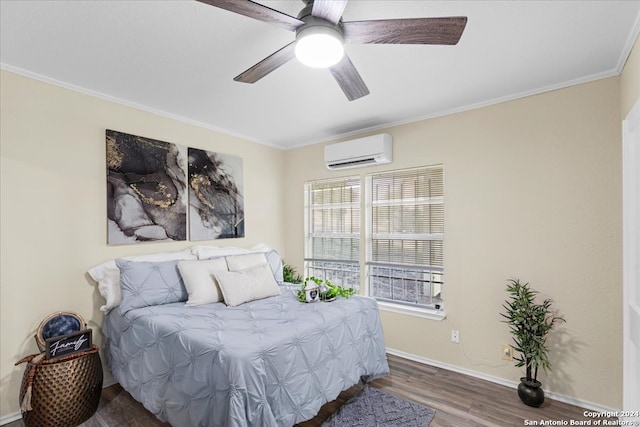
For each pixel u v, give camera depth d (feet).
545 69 7.09
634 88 5.96
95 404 7.09
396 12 5.25
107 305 7.89
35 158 7.34
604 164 7.25
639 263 6.03
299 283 12.39
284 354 5.92
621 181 7.06
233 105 9.30
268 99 8.87
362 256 11.53
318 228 13.21
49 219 7.52
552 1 4.90
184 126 10.39
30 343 7.16
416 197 10.45
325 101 9.02
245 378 5.13
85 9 5.10
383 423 6.77
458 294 9.30
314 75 7.48
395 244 10.92
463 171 9.29
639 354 5.95
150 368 6.55
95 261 8.25
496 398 7.79
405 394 7.98
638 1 4.87
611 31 5.66
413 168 10.36
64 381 6.51
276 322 6.82
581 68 7.05
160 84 7.91
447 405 7.47
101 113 8.45
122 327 7.48
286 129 11.60
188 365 5.76
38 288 7.33
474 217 9.07
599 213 7.30
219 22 5.47
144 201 9.25
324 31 4.45
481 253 8.93
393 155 10.76
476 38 5.90
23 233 7.14
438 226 9.98
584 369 7.42
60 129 7.73
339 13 4.22
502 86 7.98
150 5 5.02
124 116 8.91
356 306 8.27
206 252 10.00
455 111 9.45
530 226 8.18
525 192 8.26
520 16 5.25
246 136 12.41
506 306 8.51
